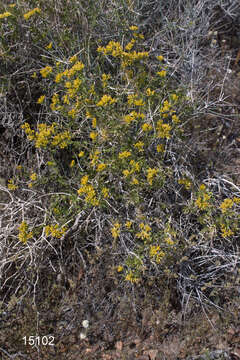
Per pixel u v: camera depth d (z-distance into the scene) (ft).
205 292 8.66
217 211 8.82
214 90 11.60
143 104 8.07
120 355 8.09
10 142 10.45
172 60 11.76
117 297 8.51
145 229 7.72
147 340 8.20
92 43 9.98
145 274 8.34
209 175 9.68
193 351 7.90
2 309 8.66
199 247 8.60
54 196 8.77
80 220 8.68
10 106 10.11
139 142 7.90
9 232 8.45
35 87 10.17
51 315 8.58
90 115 8.22
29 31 9.64
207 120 11.02
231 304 8.45
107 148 8.63
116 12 9.94
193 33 11.40
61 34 9.70
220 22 13.78
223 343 7.94
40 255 8.66
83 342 8.31
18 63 9.76
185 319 8.37
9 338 8.33
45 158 9.64
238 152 10.67
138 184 8.00
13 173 9.71
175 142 9.13
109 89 8.97
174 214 8.98
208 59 12.29
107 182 8.18
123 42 10.44
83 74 8.41
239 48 13.28
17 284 9.05
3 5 9.79
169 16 11.96
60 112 8.98
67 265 9.16
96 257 8.63
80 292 8.83
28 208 8.70
